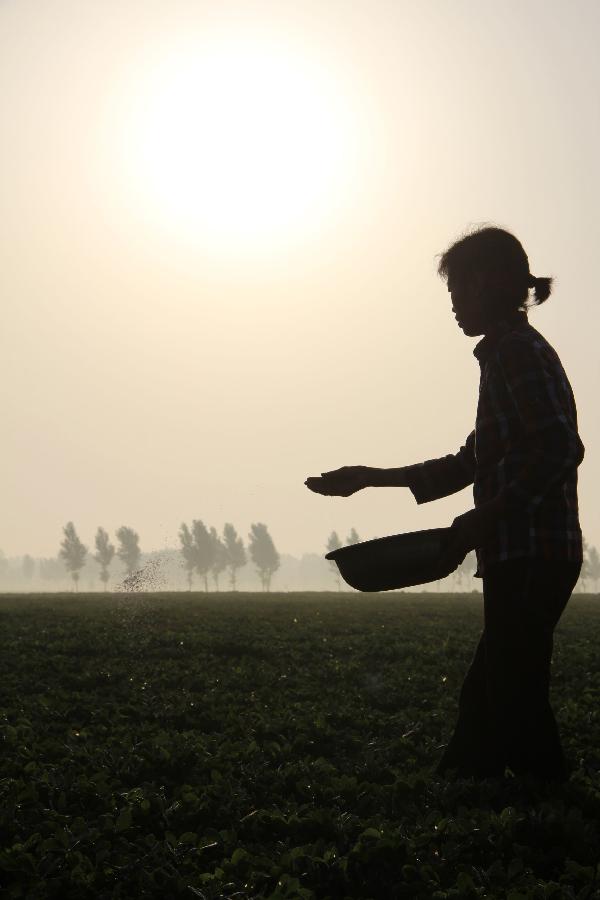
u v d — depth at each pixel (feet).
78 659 39.52
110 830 13.42
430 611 89.20
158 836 13.62
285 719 23.65
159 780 16.78
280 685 31.50
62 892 11.41
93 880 11.58
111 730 22.52
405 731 22.70
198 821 14.23
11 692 29.58
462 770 15.30
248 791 15.89
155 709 25.70
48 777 16.15
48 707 26.18
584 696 26.53
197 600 129.18
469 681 15.40
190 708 25.84
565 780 14.69
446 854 12.10
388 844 12.21
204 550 440.45
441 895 10.85
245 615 77.51
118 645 45.60
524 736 14.02
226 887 11.19
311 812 13.79
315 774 16.76
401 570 12.41
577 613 86.53
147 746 19.44
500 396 13.51
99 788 15.38
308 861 12.00
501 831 12.77
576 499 13.78
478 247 14.15
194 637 49.80
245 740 20.68
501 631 13.61
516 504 12.57
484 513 12.60
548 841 12.71
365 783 15.89
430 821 13.29
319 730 21.91
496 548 13.39
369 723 23.59
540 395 12.92
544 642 13.61
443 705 26.71
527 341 13.33
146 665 37.27
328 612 85.30
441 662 37.73
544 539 13.20
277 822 13.84
